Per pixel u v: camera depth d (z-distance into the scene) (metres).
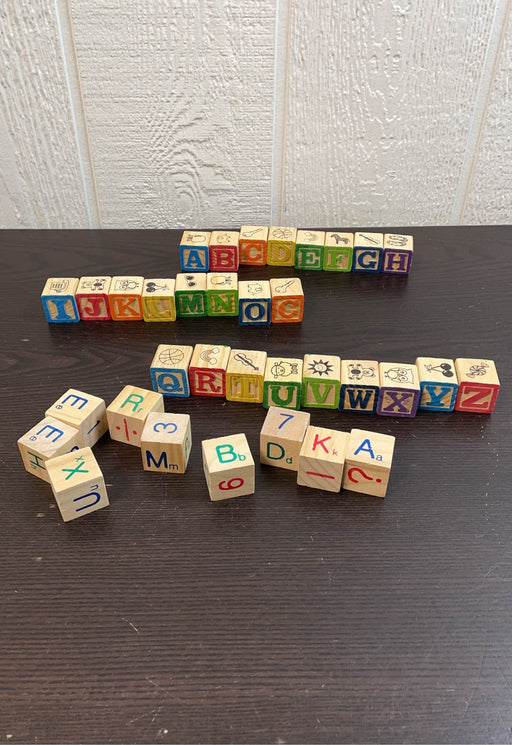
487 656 0.28
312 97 0.72
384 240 0.57
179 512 0.35
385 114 0.74
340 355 0.47
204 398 0.44
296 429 0.38
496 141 0.77
